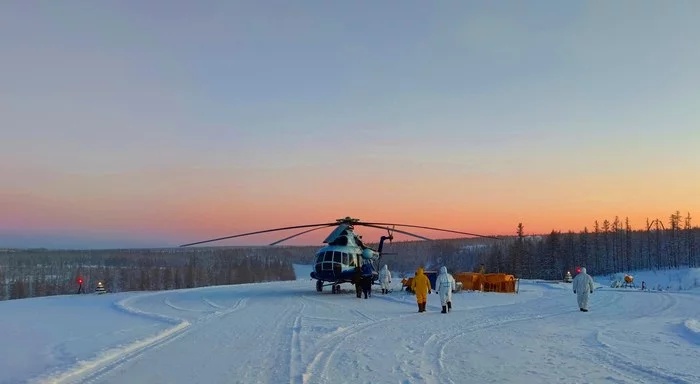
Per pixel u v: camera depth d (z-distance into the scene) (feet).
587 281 67.56
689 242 328.70
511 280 109.91
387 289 97.55
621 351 35.78
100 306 75.92
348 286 120.98
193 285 314.35
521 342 40.34
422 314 62.23
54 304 81.20
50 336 43.29
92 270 339.77
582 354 34.81
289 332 45.29
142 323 51.96
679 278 253.44
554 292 111.86
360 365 31.30
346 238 92.68
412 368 30.42
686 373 28.40
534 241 346.13
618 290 125.49
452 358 33.60
